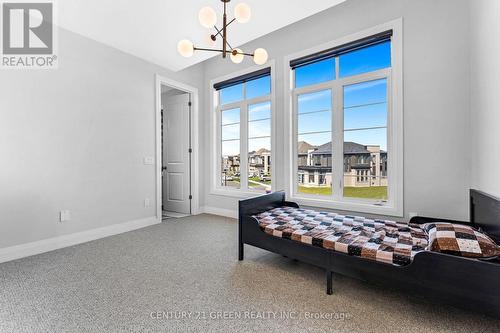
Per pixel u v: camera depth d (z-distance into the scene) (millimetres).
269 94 3596
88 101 2951
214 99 4328
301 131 3271
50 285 1829
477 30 1870
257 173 3803
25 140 2445
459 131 2123
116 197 3230
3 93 2314
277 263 2246
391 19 2457
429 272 1359
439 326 1372
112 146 3193
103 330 1339
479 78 1842
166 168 4707
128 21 2613
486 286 1203
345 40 2758
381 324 1391
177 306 1564
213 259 2332
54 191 2650
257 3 2305
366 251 1583
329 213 2562
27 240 2449
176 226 3531
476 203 1803
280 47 3346
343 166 2896
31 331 1332
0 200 2289
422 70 2293
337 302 1618
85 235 2895
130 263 2232
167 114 4664
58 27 2688
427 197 2291
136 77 3471
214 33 2850
